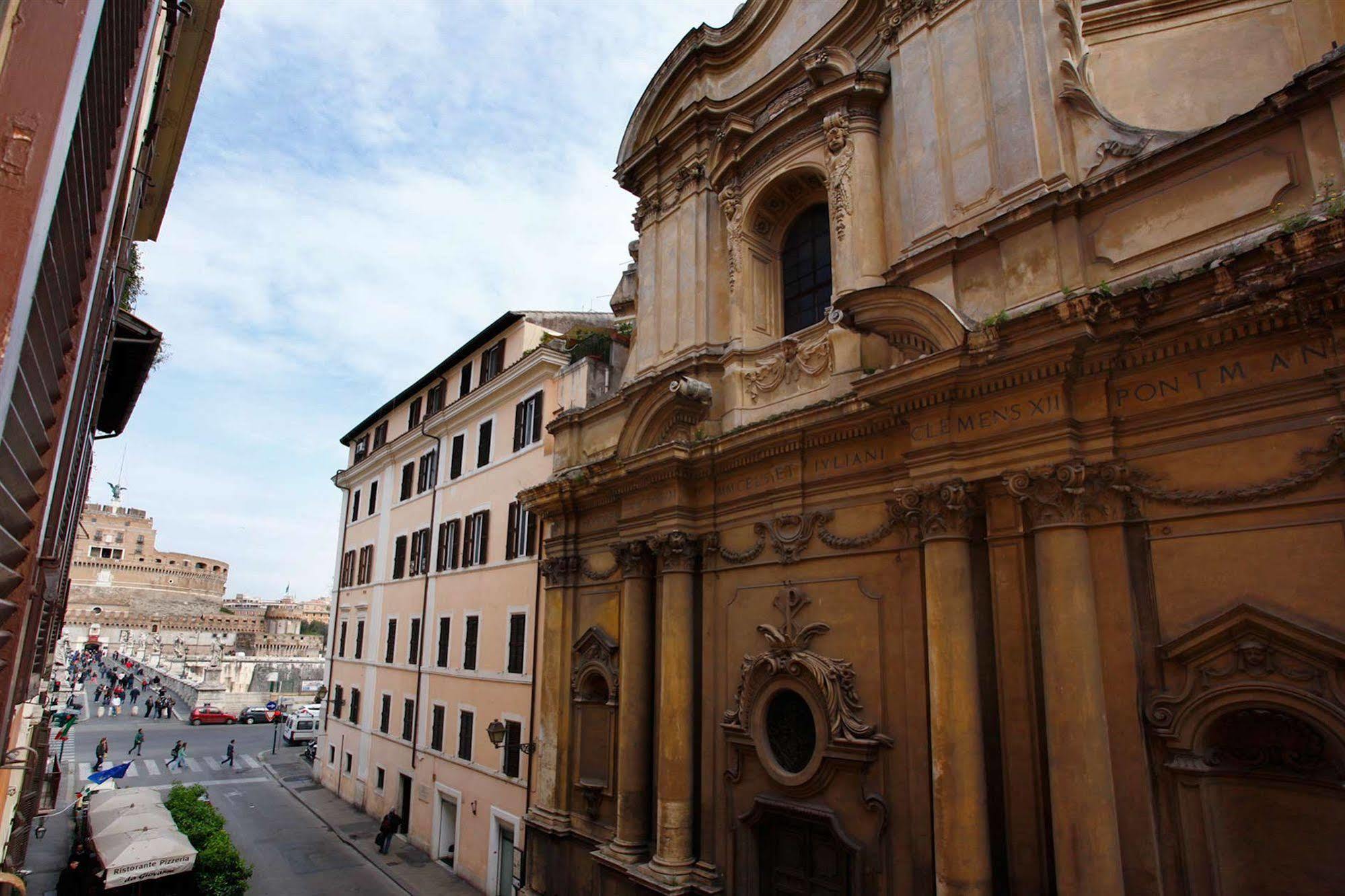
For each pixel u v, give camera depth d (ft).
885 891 32.94
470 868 68.80
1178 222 28.14
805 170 43.91
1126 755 26.37
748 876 38.60
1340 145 24.20
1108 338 28.17
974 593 31.78
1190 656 25.88
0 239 7.73
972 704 29.94
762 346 45.14
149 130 24.03
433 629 84.48
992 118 34.73
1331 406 24.27
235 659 211.41
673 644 43.96
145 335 32.53
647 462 46.34
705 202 50.26
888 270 36.94
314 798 100.94
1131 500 28.12
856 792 34.86
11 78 8.14
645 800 45.06
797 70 45.75
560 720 52.54
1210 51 31.81
